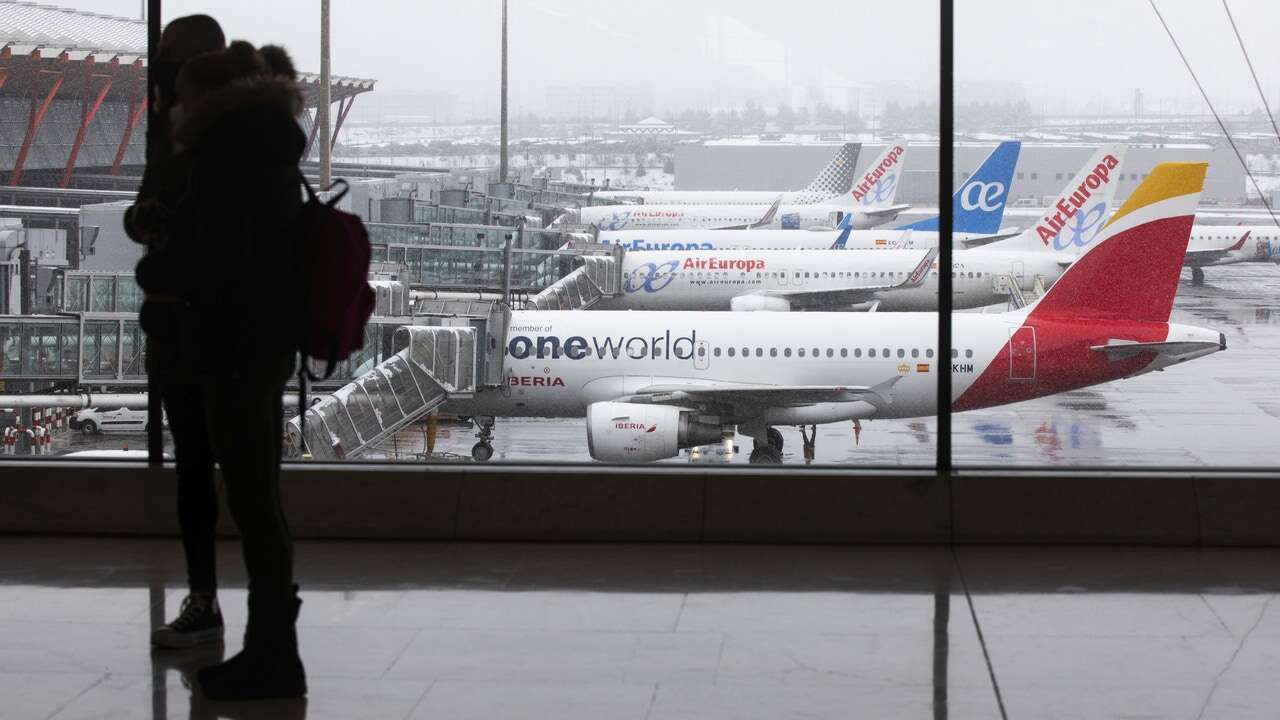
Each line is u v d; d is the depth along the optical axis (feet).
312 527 24.70
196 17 17.22
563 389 87.56
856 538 24.31
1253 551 23.79
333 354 15.39
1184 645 17.95
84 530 24.90
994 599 20.45
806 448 87.25
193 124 14.89
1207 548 24.04
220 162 14.78
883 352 88.38
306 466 25.27
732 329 88.99
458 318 85.97
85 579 21.63
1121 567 22.58
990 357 87.15
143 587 21.13
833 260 144.77
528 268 123.65
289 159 15.12
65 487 25.07
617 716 15.03
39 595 20.63
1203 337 86.74
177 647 17.74
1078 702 15.52
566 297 128.06
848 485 24.48
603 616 19.49
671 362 88.48
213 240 14.85
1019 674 16.63
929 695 15.79
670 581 21.62
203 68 15.08
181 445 17.53
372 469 25.03
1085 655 17.48
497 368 87.81
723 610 19.83
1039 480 24.35
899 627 18.88
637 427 85.87
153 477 25.05
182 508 17.80
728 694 15.83
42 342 77.36
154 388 25.17
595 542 24.50
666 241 158.61
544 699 15.65
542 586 21.27
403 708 15.34
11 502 25.02
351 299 15.17
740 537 24.38
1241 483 24.29
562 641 18.16
